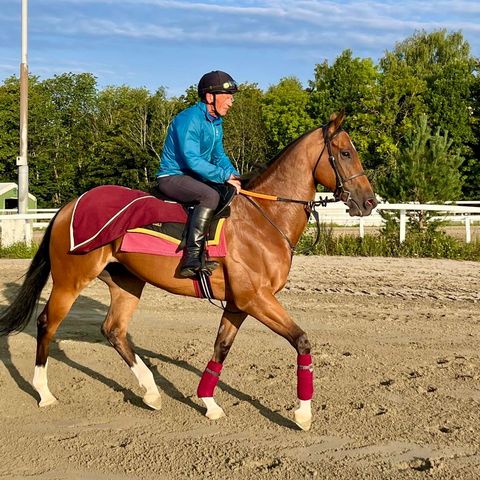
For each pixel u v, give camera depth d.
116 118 46.22
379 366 6.39
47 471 4.22
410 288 10.37
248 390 5.73
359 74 41.22
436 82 40.56
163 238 5.12
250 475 4.13
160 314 8.74
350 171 5.09
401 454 4.42
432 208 13.73
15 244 15.84
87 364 6.50
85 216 5.30
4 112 49.06
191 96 42.97
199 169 5.01
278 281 5.07
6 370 6.30
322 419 5.05
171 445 4.60
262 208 5.13
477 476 4.08
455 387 5.77
